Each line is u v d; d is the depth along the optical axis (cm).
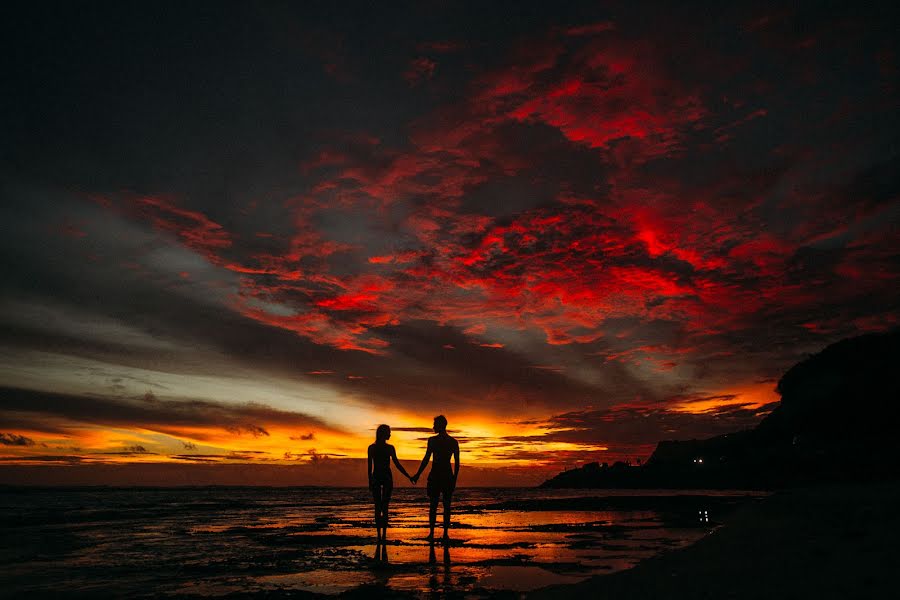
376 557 842
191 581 655
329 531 1327
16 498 5169
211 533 1308
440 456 1065
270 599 546
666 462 10138
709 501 2589
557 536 1131
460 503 3102
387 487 1067
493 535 1160
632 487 9662
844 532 693
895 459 4819
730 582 469
